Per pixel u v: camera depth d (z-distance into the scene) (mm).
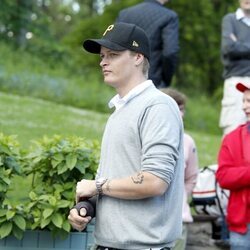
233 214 6285
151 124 4113
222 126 9305
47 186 6160
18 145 6234
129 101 4242
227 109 9195
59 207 5832
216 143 15625
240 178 6191
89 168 6105
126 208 4160
